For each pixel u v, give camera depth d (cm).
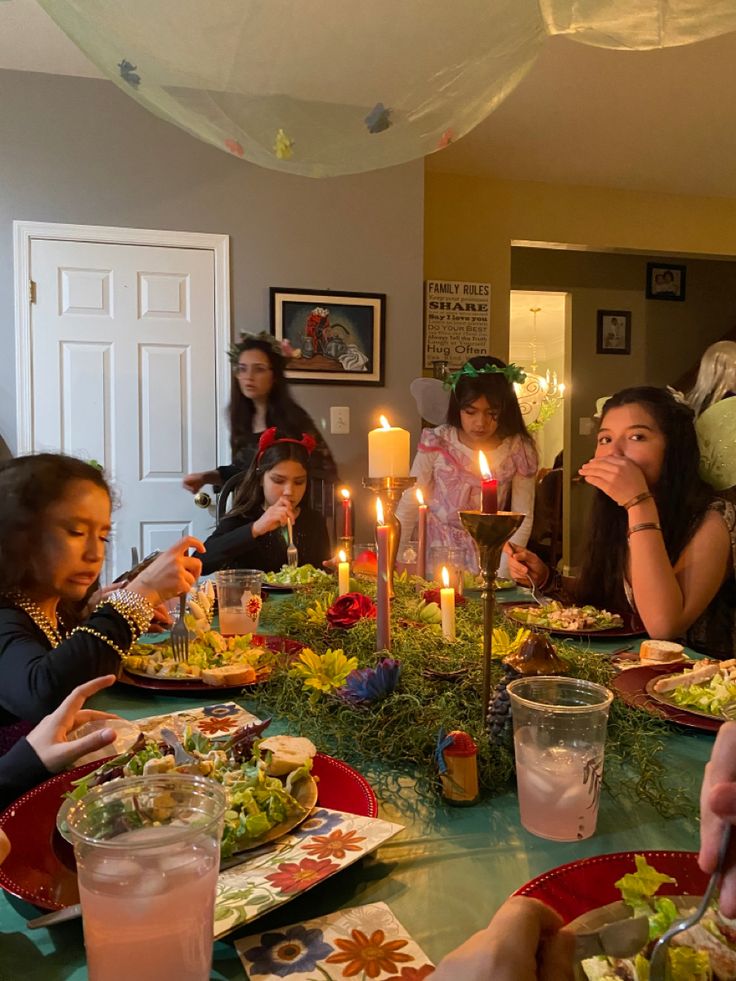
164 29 139
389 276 321
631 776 80
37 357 290
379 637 113
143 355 301
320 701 97
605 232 404
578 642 143
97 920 43
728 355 174
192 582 117
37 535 106
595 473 151
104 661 100
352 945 51
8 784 75
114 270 295
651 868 52
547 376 650
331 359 316
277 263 310
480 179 384
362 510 321
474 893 58
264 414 307
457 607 152
